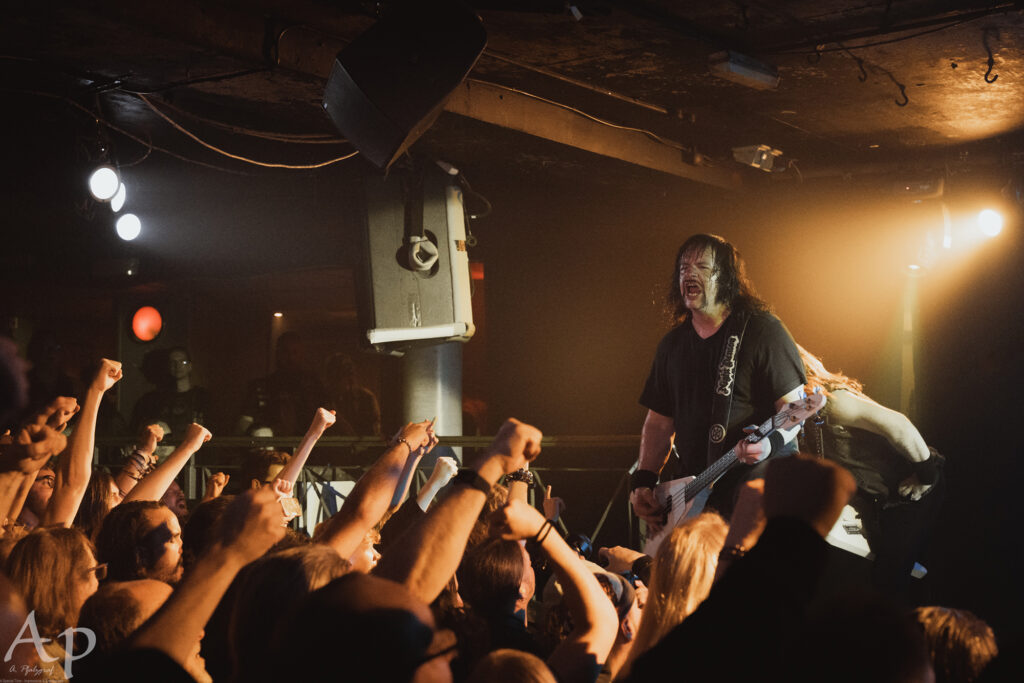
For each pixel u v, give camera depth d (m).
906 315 6.89
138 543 2.34
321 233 7.96
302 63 4.39
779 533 1.08
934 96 5.44
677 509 3.54
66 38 4.37
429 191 5.70
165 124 6.02
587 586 1.79
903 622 1.11
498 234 7.67
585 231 7.62
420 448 2.84
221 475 3.04
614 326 7.61
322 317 12.06
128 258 8.40
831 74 5.08
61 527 2.17
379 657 0.95
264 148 6.43
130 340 9.32
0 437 2.42
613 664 2.40
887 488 4.64
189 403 8.23
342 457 6.83
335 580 1.03
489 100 5.13
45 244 8.36
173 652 1.16
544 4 4.04
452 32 3.77
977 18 4.23
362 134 3.89
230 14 4.15
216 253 8.25
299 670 0.96
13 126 5.95
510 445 1.53
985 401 6.30
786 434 3.33
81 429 2.59
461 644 2.03
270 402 7.63
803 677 1.08
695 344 3.70
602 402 7.60
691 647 1.05
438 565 1.44
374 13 4.19
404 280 5.61
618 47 4.70
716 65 4.59
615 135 5.88
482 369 9.66
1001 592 6.15
